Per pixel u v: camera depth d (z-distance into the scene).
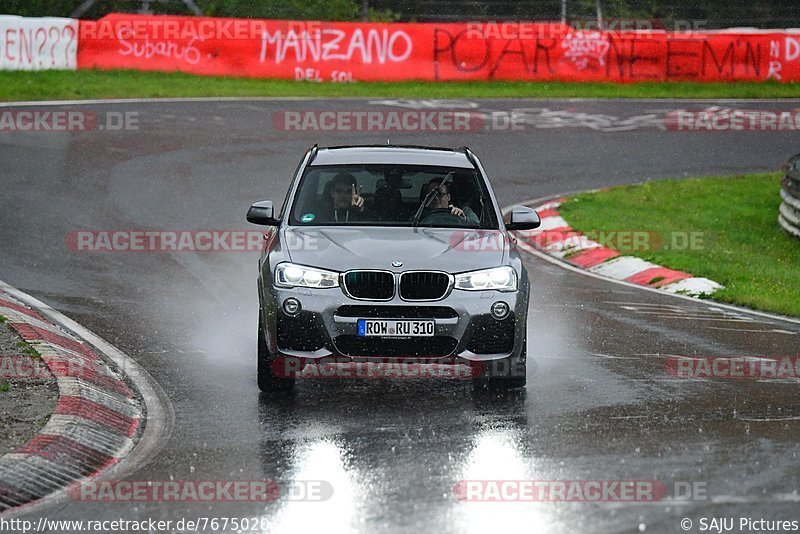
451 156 30.05
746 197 63.25
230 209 52.03
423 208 28.02
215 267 41.47
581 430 22.73
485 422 23.36
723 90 98.12
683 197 61.97
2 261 40.38
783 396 25.95
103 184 55.34
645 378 27.62
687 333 33.84
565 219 54.19
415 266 24.94
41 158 59.88
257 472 20.06
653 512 17.70
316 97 85.69
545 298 39.06
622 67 98.50
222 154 64.56
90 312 34.06
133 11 111.81
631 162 70.94
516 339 25.30
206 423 23.45
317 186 28.59
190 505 18.30
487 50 96.19
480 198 28.59
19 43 84.50
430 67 95.31
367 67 94.19
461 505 18.06
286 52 92.81
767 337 33.72
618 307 37.91
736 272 45.28
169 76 90.00
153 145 65.62
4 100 75.19
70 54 87.56
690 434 22.44
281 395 25.81
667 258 46.59
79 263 40.88
